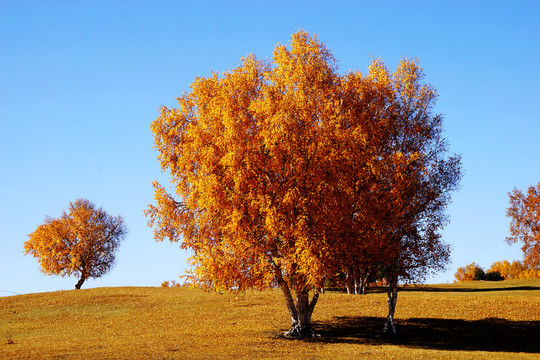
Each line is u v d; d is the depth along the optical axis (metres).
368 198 31.30
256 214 28.86
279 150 28.62
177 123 33.31
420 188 32.91
